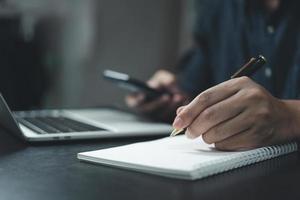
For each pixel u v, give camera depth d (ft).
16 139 2.39
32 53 6.01
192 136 1.87
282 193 1.42
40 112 3.45
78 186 1.49
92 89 7.28
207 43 4.80
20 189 1.46
